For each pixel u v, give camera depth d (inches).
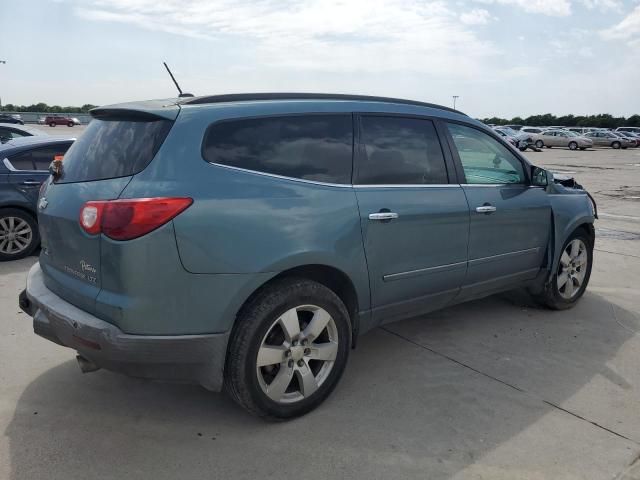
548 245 190.2
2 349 163.3
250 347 115.3
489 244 166.7
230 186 113.4
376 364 156.3
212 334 111.3
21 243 276.4
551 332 182.1
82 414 128.5
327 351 129.0
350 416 128.6
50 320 118.0
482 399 137.2
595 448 117.3
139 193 105.1
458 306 207.8
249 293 114.1
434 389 142.0
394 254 139.9
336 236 126.0
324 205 125.3
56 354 160.6
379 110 145.2
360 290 134.5
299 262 119.7
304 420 126.7
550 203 186.9
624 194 562.9
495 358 161.3
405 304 147.7
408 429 123.6
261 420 126.3
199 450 115.0
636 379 149.3
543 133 1672.0
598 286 237.1
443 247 152.2
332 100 138.3
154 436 120.0
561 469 110.2
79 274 114.9
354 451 115.2
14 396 136.2
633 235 348.5
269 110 125.7
